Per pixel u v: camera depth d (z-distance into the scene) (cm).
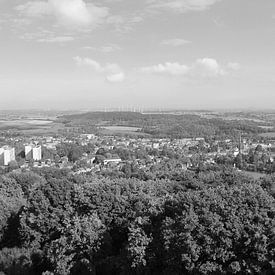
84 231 4991
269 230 4084
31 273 5519
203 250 4175
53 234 6122
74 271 4878
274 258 4009
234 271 3944
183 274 4325
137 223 4878
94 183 6881
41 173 14938
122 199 5969
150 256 4516
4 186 9356
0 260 5731
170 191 7619
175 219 4616
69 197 6288
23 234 6238
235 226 4153
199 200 4609
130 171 15488
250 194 4575
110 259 4875
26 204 6619
